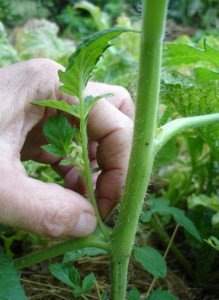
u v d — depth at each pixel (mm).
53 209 119
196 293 191
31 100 131
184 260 198
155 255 151
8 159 122
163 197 234
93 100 118
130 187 121
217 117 137
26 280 180
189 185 228
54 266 144
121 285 129
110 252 127
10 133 126
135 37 301
